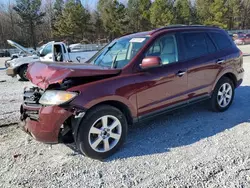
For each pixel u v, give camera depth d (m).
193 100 4.39
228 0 53.75
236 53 5.14
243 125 4.27
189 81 4.27
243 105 5.39
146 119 3.80
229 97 5.11
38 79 3.31
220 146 3.54
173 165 3.12
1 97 7.55
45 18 55.22
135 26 54.44
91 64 4.06
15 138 4.19
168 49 4.11
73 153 3.56
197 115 4.88
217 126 4.29
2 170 3.19
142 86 3.65
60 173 3.07
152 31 4.17
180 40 4.28
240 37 33.66
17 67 11.09
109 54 4.30
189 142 3.74
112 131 3.47
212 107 4.91
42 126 3.14
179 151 3.47
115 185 2.79
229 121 4.50
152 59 3.52
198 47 4.54
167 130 4.23
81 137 3.21
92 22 53.19
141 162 3.24
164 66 3.95
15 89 8.96
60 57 11.55
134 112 3.63
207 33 4.77
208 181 2.76
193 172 2.94
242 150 3.39
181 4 51.25
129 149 3.61
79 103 3.12
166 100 3.98
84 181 2.89
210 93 4.71
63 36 50.06
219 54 4.79
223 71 4.83
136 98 3.61
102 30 55.03
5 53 39.88
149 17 51.28
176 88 4.09
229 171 2.92
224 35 5.13
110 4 50.03
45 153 3.61
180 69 4.11
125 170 3.07
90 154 3.30
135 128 4.37
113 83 3.39
